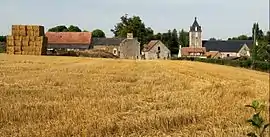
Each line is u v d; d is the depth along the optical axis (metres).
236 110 18.56
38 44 65.44
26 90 22.34
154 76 35.38
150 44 130.00
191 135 13.33
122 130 13.62
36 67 40.53
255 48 93.06
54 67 41.34
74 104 17.69
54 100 19.41
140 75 35.91
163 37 156.88
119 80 31.16
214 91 25.73
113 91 23.61
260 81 40.09
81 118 14.68
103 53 81.12
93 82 28.39
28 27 65.56
